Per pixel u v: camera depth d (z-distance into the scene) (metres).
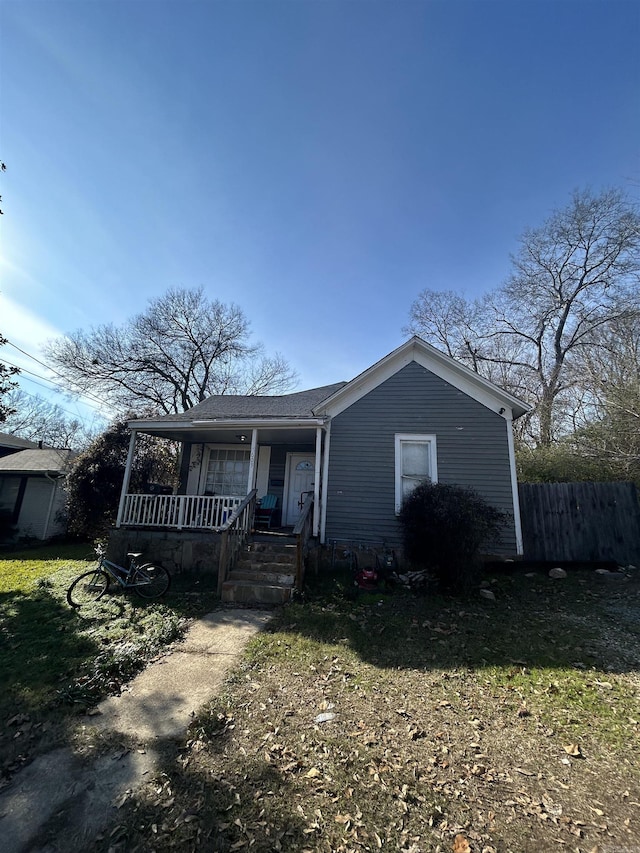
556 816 2.47
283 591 7.21
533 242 21.67
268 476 12.88
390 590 7.60
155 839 2.35
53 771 2.97
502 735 3.36
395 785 2.76
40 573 10.34
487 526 7.60
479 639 5.41
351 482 9.64
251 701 3.92
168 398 27.47
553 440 17.31
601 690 4.04
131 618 6.43
